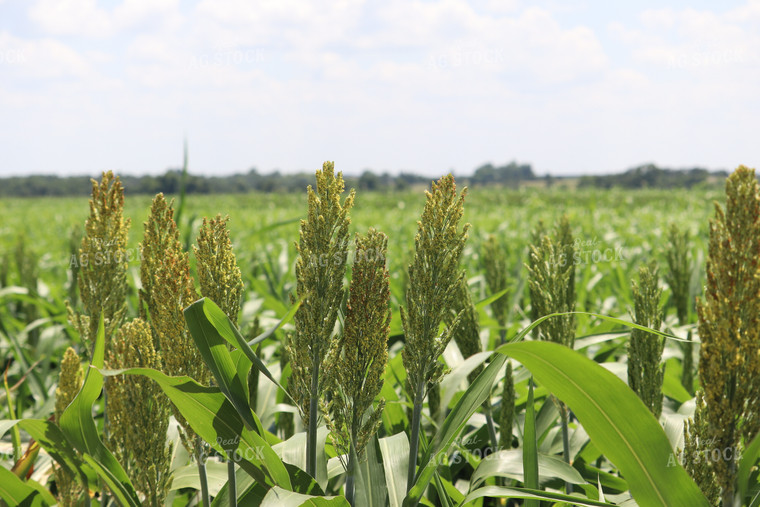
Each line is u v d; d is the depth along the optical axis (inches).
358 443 64.6
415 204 1462.8
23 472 87.9
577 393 55.1
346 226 60.5
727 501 54.4
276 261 324.5
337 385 65.2
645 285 84.4
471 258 354.3
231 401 58.6
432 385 66.1
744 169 49.3
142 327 66.3
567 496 61.6
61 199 2497.5
